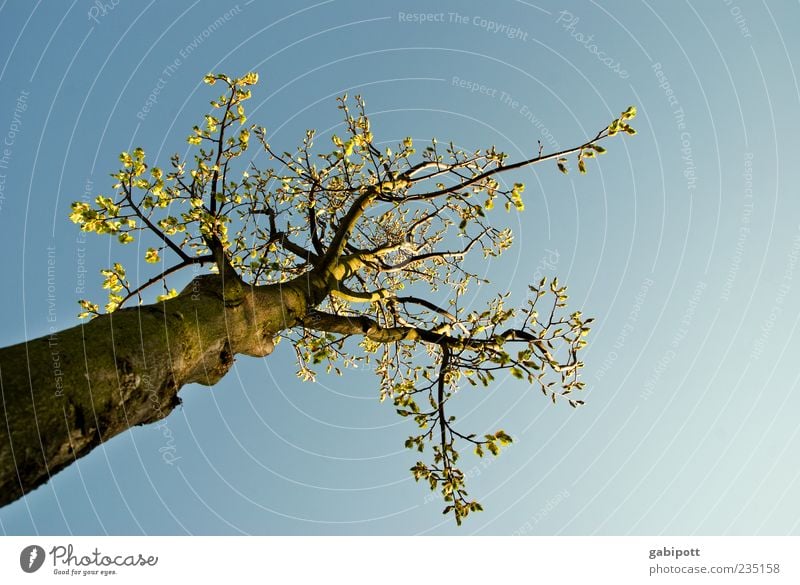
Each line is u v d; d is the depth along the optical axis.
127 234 5.27
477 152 6.48
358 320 5.75
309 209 7.26
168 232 5.35
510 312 5.70
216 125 5.76
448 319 7.59
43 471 2.47
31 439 2.38
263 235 7.98
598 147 5.56
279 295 4.80
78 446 2.64
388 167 6.23
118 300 6.13
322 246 7.14
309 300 5.39
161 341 3.30
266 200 7.71
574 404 5.65
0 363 2.47
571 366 5.61
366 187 6.81
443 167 6.35
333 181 7.48
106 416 2.82
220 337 3.93
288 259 8.51
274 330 4.71
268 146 7.29
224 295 4.14
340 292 6.12
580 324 5.70
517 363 5.31
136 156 5.38
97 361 2.82
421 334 5.98
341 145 6.42
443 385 5.97
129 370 2.97
